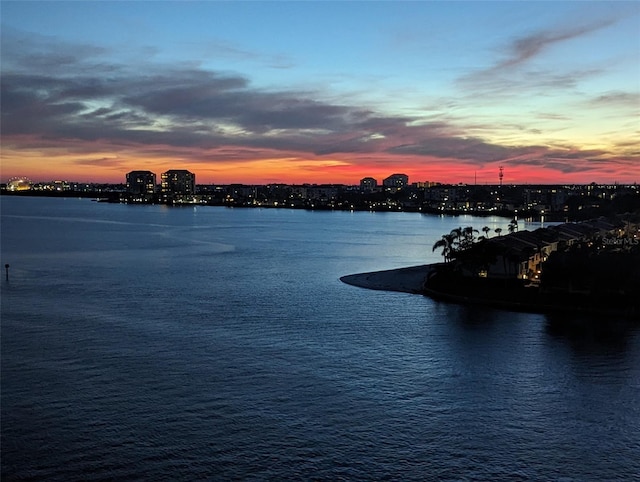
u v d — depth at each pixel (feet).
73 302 353.31
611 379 219.61
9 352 246.27
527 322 306.55
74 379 214.69
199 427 176.86
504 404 196.03
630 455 163.73
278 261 583.58
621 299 337.93
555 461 160.45
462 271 416.87
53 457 158.40
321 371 226.58
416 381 216.74
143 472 151.94
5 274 465.06
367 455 162.30
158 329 288.10
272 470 154.20
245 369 228.22
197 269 513.86
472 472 154.61
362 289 410.31
